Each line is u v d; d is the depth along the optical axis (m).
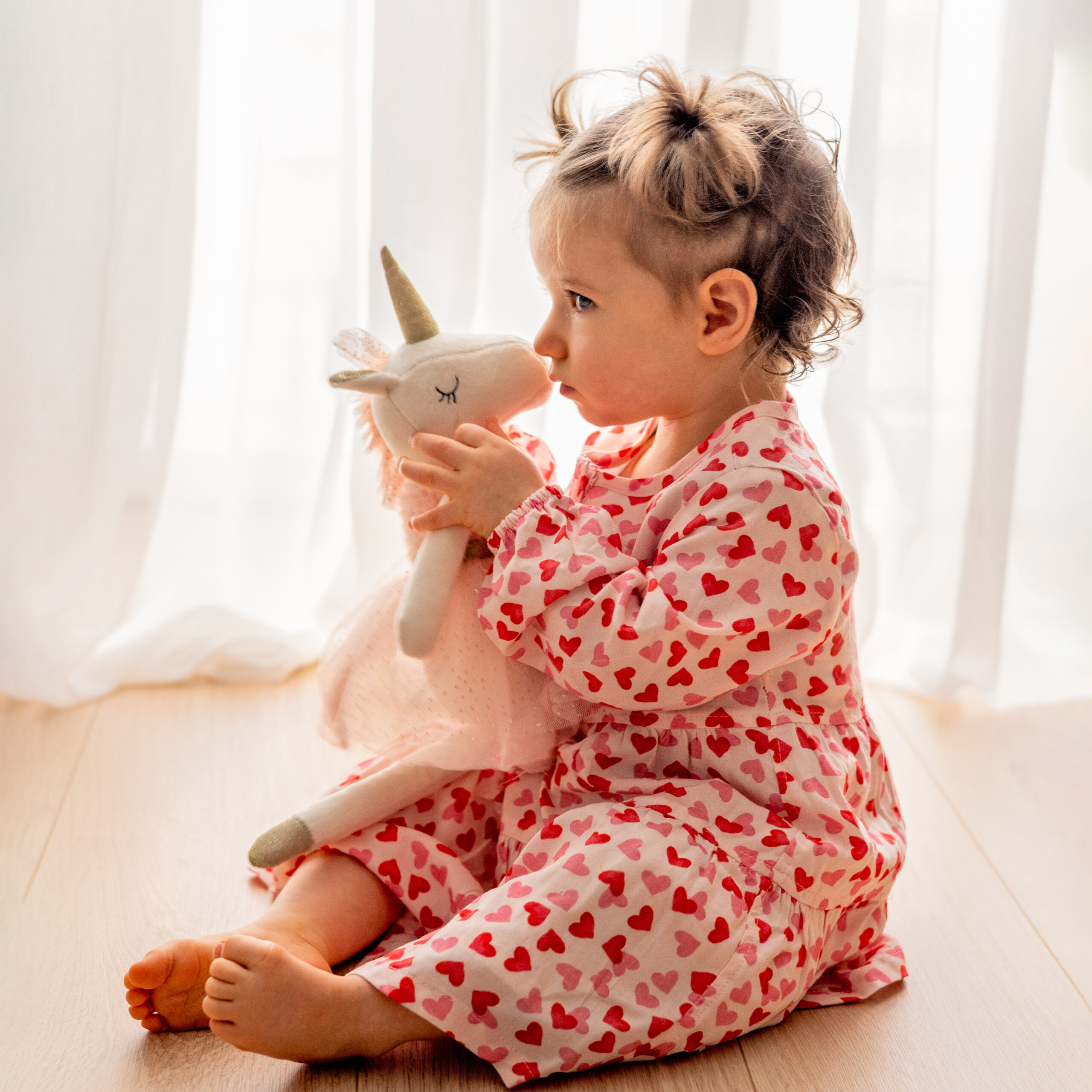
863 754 0.97
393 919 0.97
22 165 1.30
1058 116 1.53
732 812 0.89
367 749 1.02
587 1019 0.82
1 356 1.34
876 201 1.42
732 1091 0.83
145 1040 0.86
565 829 0.89
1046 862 1.16
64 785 1.22
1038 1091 0.84
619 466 1.04
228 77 1.44
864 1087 0.84
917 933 1.04
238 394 1.48
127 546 1.42
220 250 1.49
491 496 0.91
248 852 0.98
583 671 0.88
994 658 1.50
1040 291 1.59
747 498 0.88
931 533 1.53
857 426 1.47
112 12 1.29
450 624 0.94
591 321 0.92
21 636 1.37
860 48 1.37
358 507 1.44
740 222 0.89
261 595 1.52
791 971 0.88
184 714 1.40
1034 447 1.63
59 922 1.00
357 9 1.38
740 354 0.94
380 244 1.34
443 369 0.91
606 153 0.90
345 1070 0.84
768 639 0.88
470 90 1.33
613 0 1.40
